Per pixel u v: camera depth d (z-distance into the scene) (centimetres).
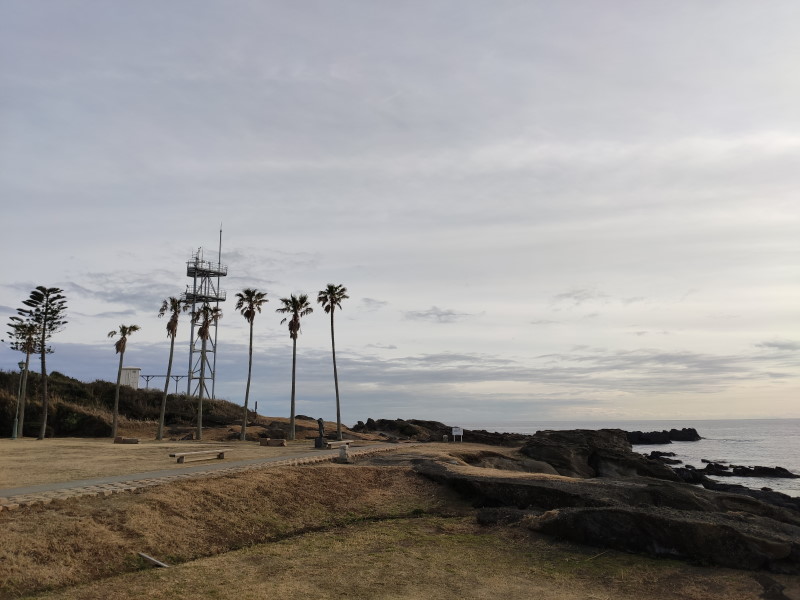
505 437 7038
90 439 5972
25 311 6031
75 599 1302
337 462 3441
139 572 1530
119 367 6312
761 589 1559
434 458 3784
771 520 2061
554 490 2519
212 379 8344
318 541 1983
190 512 1992
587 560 1823
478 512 2469
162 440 5931
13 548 1460
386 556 1817
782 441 16462
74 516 1733
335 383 6306
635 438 15562
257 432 6694
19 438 5944
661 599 1494
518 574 1683
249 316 6372
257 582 1502
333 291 6406
